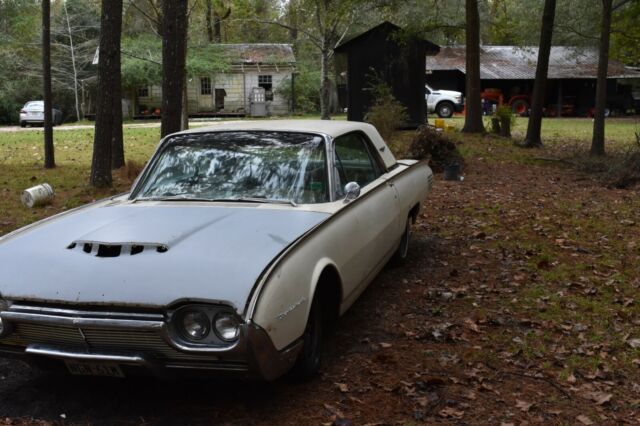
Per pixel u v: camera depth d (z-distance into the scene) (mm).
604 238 7543
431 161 13016
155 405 3623
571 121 32969
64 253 3566
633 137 22047
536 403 3678
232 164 4664
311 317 3820
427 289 5727
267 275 3254
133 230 3736
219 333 3141
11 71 37219
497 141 18812
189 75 34531
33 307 3287
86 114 37969
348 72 20938
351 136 5223
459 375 4031
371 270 4859
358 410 3572
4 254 3660
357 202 4566
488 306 5312
